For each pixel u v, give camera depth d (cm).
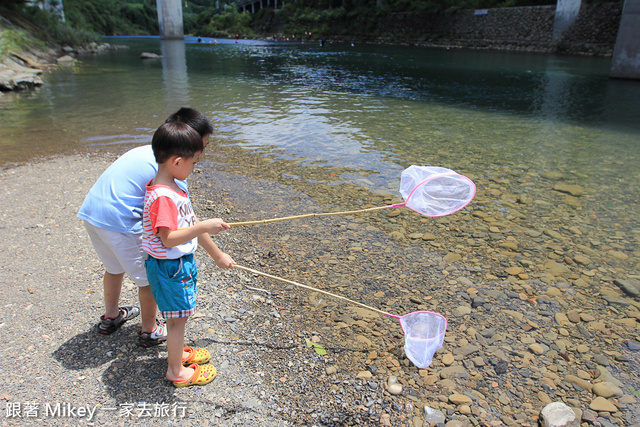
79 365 246
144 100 1098
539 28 2881
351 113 984
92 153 661
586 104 1152
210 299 321
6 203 469
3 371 238
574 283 358
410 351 265
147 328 259
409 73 1795
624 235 436
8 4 2508
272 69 1897
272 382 246
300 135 779
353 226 450
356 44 3922
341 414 228
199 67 1958
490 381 256
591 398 246
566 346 288
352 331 295
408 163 638
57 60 2127
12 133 770
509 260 391
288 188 540
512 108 1089
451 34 3484
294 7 5538
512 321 311
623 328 306
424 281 358
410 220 465
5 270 338
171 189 215
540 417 227
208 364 250
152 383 236
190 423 214
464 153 693
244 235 426
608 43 2520
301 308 318
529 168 627
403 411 233
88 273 338
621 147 739
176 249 214
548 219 470
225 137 755
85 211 236
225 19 6812
